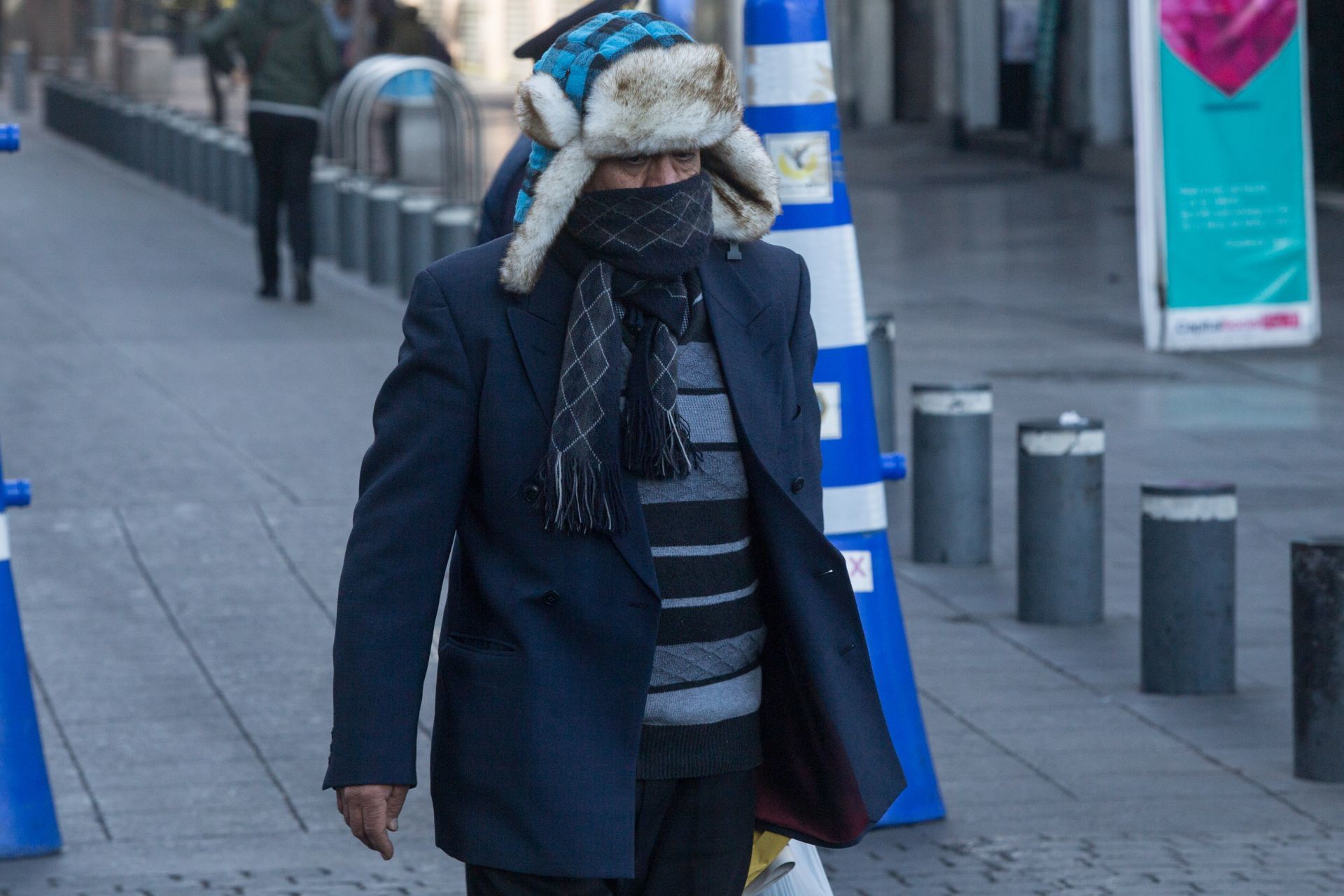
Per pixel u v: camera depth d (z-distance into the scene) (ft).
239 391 54.34
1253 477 47.03
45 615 34.19
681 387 14.44
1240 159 65.92
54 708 29.66
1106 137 130.82
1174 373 61.77
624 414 14.08
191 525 40.01
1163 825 25.58
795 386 15.15
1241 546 41.01
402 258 73.97
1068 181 125.49
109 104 137.08
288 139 71.82
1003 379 60.34
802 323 15.33
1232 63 65.62
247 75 72.18
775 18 24.14
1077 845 24.77
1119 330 70.64
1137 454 49.49
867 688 15.10
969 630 35.37
